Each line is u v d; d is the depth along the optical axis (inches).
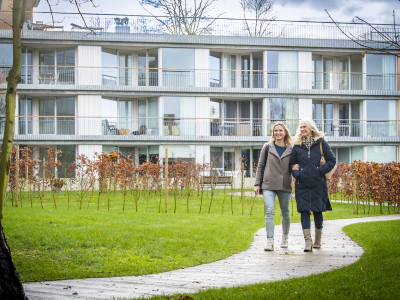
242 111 1160.2
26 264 218.4
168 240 288.0
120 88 1061.1
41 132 1079.6
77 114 1071.6
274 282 171.6
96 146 1046.4
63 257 239.9
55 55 1075.3
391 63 1157.1
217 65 1133.7
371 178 514.0
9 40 1037.2
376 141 1135.0
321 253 242.2
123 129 1080.2
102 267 215.0
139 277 193.3
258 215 476.4
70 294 162.4
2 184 167.0
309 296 148.9
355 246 265.0
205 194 808.3
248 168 1133.7
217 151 1139.3
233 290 161.0
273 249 255.4
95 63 1060.5
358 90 1136.2
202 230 337.1
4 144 171.9
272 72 1118.4
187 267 215.8
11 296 128.6
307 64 1124.5
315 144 248.4
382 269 187.3
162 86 1074.1
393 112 1156.5
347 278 173.6
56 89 1039.0
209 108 1106.7
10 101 177.0
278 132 257.6
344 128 1167.6
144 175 712.4
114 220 398.9
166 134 1084.5
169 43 1085.1
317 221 257.0
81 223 369.1
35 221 379.6
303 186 247.9
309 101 1125.1
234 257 237.1
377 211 535.5
